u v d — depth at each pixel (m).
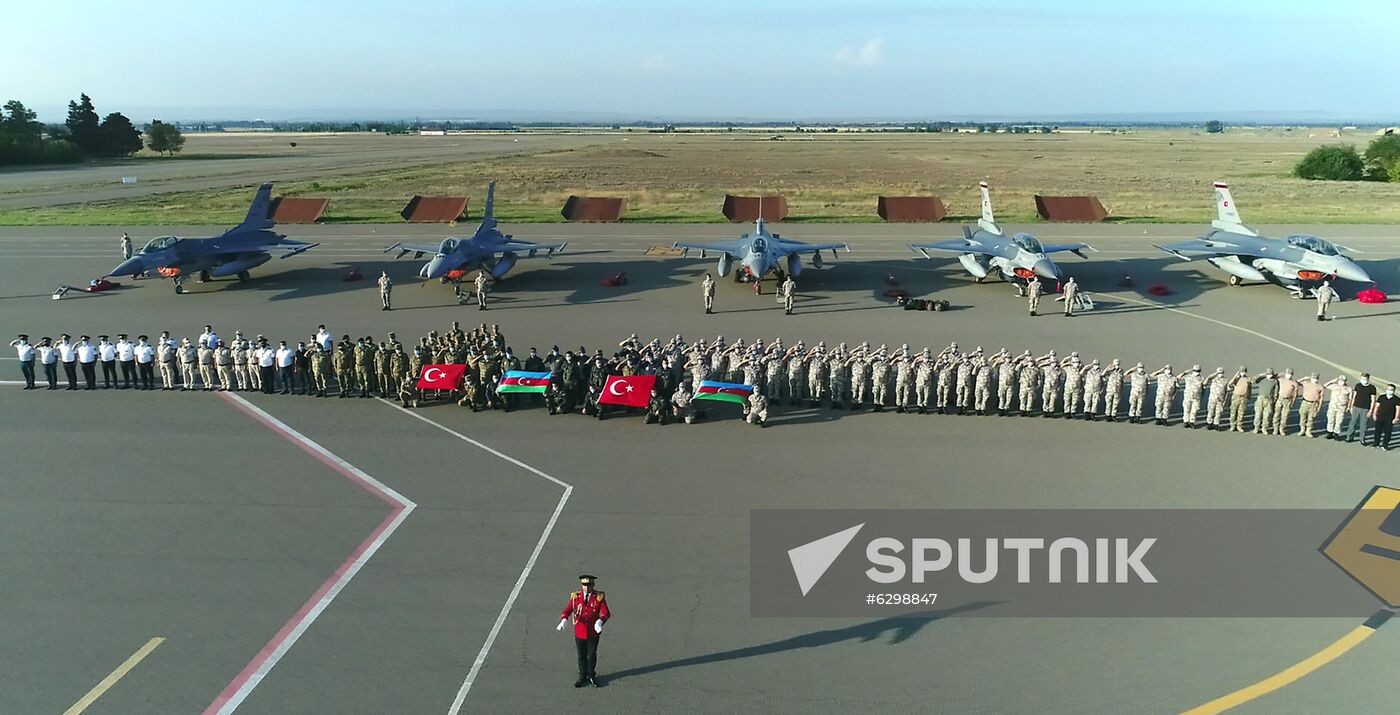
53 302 41.47
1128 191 91.88
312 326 36.88
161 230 63.72
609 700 13.05
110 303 41.25
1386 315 37.75
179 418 26.00
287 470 21.95
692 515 19.28
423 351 27.83
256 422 25.69
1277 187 94.56
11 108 178.25
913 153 176.62
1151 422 25.36
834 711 12.77
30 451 23.25
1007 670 13.77
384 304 39.88
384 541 18.09
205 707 12.93
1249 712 12.66
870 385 27.48
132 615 15.38
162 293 43.56
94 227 65.38
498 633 14.79
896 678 13.59
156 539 18.22
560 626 13.32
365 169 127.56
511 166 131.88
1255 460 22.22
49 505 19.88
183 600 15.85
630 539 18.17
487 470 21.94
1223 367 30.28
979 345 33.47
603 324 37.16
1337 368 30.08
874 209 76.75
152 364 29.22
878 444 23.67
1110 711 12.73
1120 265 49.97
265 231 48.09
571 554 17.53
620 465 22.23
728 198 68.62
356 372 27.98
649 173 119.88
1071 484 20.83
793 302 40.66
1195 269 48.62
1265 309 39.12
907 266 50.12
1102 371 25.56
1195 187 95.88
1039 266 38.75
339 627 14.98
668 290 44.25
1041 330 35.72
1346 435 24.03
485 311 39.69
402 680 13.53
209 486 20.95
